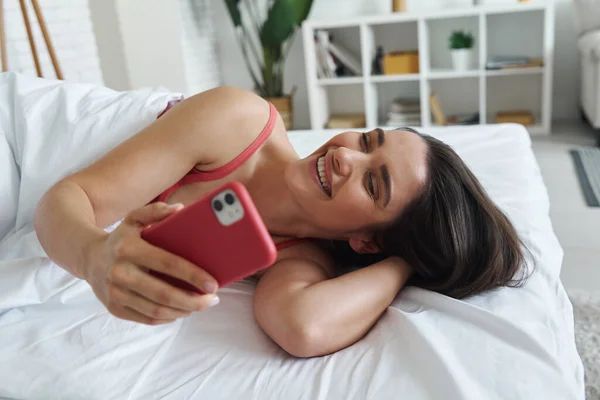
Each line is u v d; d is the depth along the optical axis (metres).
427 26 3.95
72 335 1.01
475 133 2.11
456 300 1.07
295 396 0.89
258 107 1.27
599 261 2.15
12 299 1.07
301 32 4.25
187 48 3.92
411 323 1.00
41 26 2.42
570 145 3.52
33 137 1.29
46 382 0.93
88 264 0.84
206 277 0.73
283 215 1.24
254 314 1.11
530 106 4.07
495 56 4.04
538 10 3.89
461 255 1.14
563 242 2.32
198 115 1.18
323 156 1.19
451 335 1.00
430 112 4.04
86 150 1.28
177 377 0.95
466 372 0.91
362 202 1.14
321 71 4.00
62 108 1.32
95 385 0.92
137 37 3.82
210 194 0.71
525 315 1.08
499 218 1.20
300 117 4.46
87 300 1.10
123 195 1.09
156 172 1.12
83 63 3.39
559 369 0.94
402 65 3.89
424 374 0.90
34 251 1.18
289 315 1.01
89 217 0.97
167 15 3.75
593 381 1.45
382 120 4.29
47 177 1.27
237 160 1.23
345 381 0.92
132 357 0.98
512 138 2.05
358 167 1.15
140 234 0.77
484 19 3.64
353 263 1.38
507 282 1.18
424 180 1.15
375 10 4.11
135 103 1.33
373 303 1.08
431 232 1.16
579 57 3.99
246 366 0.97
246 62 4.31
